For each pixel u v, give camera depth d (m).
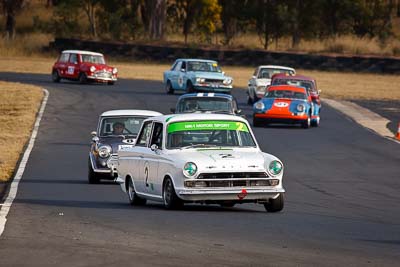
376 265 35.22
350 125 129.38
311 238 42.12
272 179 52.19
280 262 35.16
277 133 118.25
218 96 96.44
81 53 188.50
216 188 51.50
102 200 62.34
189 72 164.38
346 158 93.69
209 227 45.25
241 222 47.69
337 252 38.06
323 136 115.44
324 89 191.25
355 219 51.78
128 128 76.69
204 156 52.62
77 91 167.38
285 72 158.12
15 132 113.88
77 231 43.34
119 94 163.88
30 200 60.62
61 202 59.69
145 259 35.25
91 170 73.75
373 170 84.56
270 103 126.06
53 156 93.50
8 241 39.75
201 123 56.00
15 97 150.62
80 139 109.00
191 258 35.62
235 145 55.31
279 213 53.34
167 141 55.12
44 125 121.12
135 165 58.34
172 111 98.00
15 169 82.81
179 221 47.72
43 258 35.38
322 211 55.91
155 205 58.69
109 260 35.00
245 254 36.81
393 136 115.88
